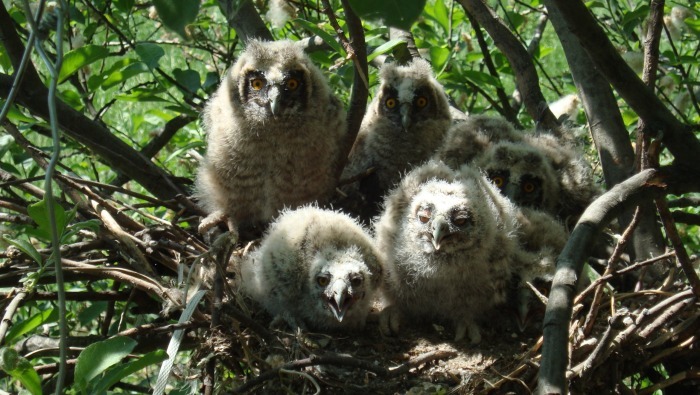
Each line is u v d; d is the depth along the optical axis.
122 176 2.24
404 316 2.01
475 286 1.95
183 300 1.84
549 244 2.02
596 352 1.76
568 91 2.65
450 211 1.93
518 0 2.32
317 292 1.94
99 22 2.28
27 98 1.99
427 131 2.22
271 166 2.12
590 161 2.32
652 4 1.81
